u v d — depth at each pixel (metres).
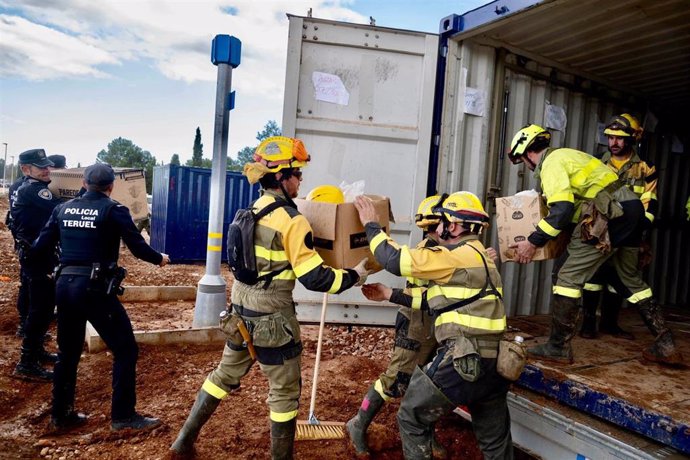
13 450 3.38
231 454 3.41
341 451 3.48
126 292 7.57
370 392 3.38
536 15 4.21
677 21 4.28
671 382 3.25
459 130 4.60
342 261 2.94
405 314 3.34
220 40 5.83
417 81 4.50
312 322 4.48
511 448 2.84
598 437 2.85
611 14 4.17
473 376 2.53
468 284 2.66
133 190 5.91
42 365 4.92
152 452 3.38
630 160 4.27
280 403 2.90
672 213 6.85
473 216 2.78
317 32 4.30
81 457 3.31
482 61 4.72
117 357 3.63
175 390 4.49
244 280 2.85
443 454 3.48
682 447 2.57
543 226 3.40
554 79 5.33
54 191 5.61
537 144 3.65
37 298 4.55
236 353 3.12
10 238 14.70
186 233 12.46
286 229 2.77
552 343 3.64
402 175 4.50
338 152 4.38
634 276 3.81
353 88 4.39
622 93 6.12
